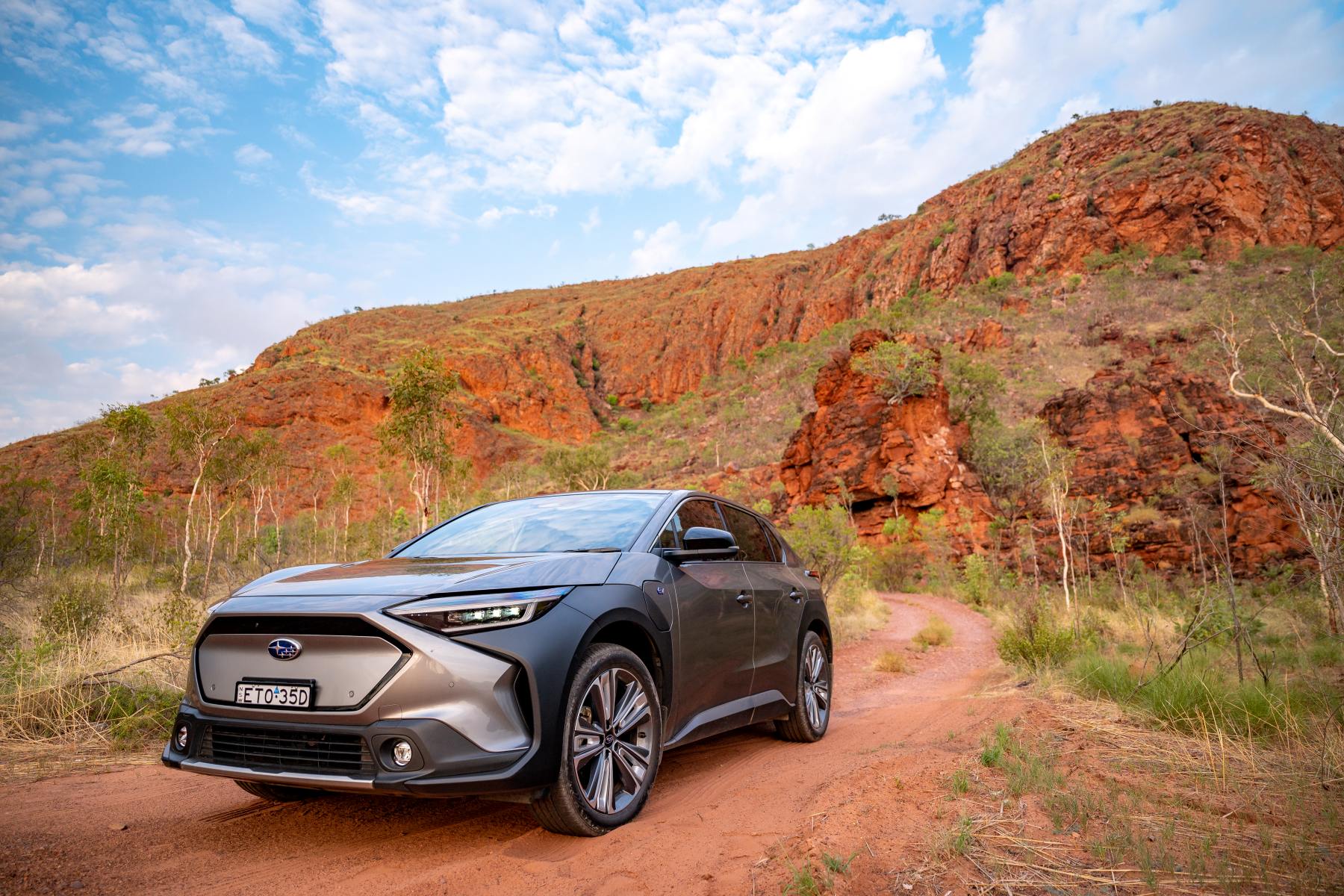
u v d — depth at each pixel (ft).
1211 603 24.72
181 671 20.61
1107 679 19.88
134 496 90.84
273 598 9.62
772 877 7.91
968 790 10.98
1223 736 14.08
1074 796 10.55
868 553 76.95
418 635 8.67
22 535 69.77
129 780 13.19
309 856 9.02
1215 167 391.04
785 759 14.46
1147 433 128.67
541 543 12.32
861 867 8.07
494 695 8.77
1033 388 250.98
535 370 568.00
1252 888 7.57
